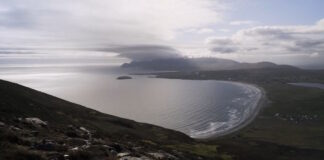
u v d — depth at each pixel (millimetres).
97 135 45312
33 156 20391
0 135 23875
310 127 154000
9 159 18922
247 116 189250
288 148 106688
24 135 28047
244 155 91500
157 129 101000
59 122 54250
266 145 111250
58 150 24297
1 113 39562
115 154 28547
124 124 88562
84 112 87812
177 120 177250
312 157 94250
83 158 23875
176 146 76188
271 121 172500
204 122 170875
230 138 129250
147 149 43406
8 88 72062
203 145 93875
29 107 57250
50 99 89938
